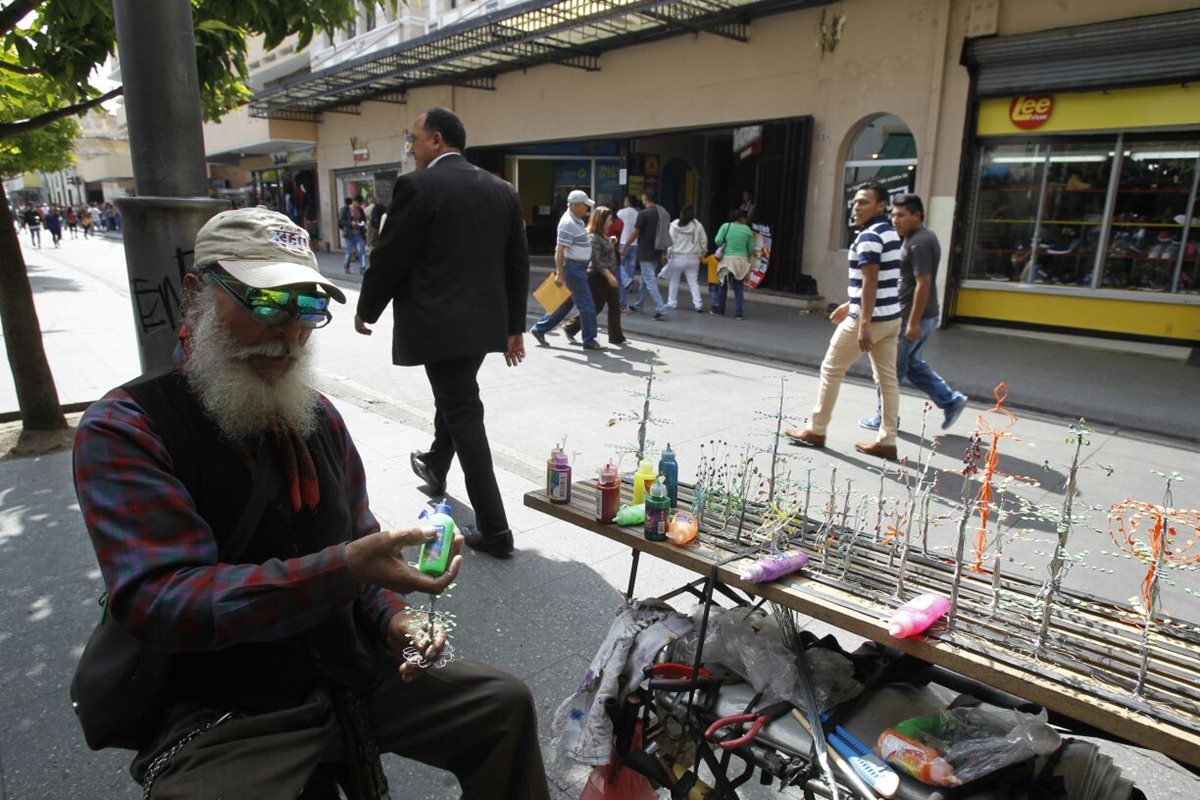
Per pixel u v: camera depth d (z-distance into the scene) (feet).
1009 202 32.17
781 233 39.29
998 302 32.99
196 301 4.80
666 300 41.68
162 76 9.11
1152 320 29.22
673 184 57.06
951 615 5.45
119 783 7.17
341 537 5.44
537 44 43.06
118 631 4.74
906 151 34.81
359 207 57.11
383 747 5.62
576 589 10.85
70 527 12.52
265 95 65.87
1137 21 26.66
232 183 119.44
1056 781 5.18
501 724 5.51
